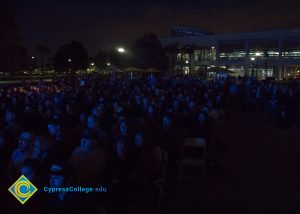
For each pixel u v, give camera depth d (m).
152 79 22.61
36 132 6.56
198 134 7.60
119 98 11.39
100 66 79.62
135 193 5.59
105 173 4.80
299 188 6.73
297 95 15.62
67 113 8.29
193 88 16.14
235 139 11.83
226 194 6.39
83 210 3.42
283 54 68.69
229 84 23.30
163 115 7.69
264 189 6.68
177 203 5.93
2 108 9.46
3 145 5.16
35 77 47.75
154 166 5.61
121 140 5.13
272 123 14.68
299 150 10.05
